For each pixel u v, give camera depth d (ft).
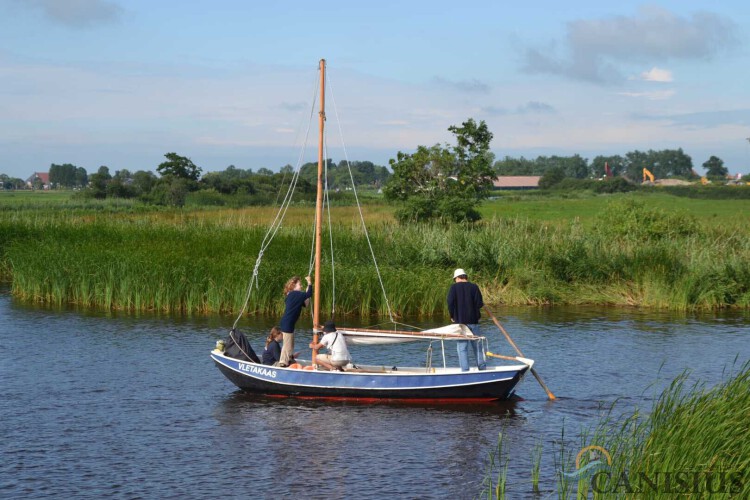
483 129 160.25
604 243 106.93
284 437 41.88
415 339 51.26
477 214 146.61
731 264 97.09
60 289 87.76
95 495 33.40
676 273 95.04
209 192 276.21
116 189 285.84
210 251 95.20
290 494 33.68
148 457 38.37
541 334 72.79
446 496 33.53
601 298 94.38
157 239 102.94
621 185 425.69
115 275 86.07
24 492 33.68
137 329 72.49
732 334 72.90
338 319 80.53
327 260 92.99
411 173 157.79
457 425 44.37
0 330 71.20
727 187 347.36
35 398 49.01
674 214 125.90
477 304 50.90
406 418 45.83
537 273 97.09
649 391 51.44
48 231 112.47
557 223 138.00
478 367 51.24
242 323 76.54
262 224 127.54
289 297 52.34
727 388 35.35
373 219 159.94
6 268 111.96
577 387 52.80
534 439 41.50
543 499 33.09
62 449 39.45
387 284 83.71
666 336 71.72
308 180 328.70
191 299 82.74
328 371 49.60
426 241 102.99
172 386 52.54
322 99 50.37
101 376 54.75
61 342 66.08
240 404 48.60
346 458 38.45
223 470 36.63
